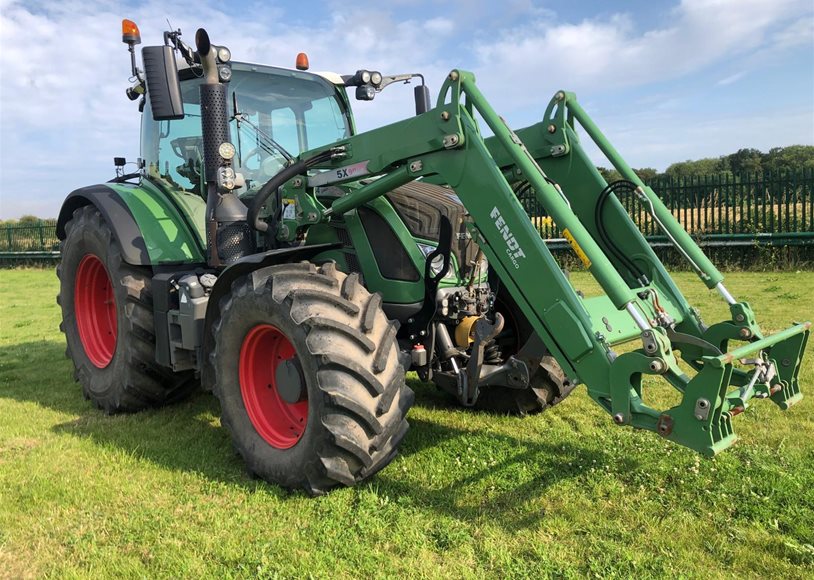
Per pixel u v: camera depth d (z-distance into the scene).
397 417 2.86
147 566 2.42
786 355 2.87
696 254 3.14
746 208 12.04
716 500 2.78
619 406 2.53
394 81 4.64
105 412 4.54
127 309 4.25
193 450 3.66
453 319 3.56
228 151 3.67
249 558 2.42
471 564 2.37
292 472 2.94
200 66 4.10
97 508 2.91
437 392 4.78
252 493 3.04
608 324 2.83
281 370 3.06
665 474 3.07
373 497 2.88
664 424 2.40
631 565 2.32
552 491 2.95
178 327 3.92
